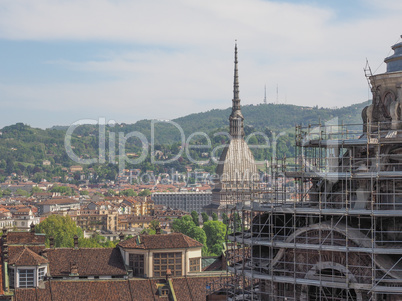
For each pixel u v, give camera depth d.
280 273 84.25
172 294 125.88
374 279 76.75
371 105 86.25
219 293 101.31
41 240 146.25
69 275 134.12
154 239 143.50
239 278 94.50
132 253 141.75
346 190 78.69
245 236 89.94
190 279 129.62
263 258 84.94
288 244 80.94
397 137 80.75
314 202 85.19
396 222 80.38
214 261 152.38
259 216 90.69
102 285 125.81
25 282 128.88
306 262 81.94
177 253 142.88
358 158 81.69
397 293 76.50
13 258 131.25
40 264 130.38
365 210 77.75
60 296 122.06
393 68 84.69
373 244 76.62
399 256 79.69
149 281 129.12
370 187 81.62
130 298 125.25
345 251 77.50
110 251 144.00
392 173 77.81
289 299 85.06
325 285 78.81
